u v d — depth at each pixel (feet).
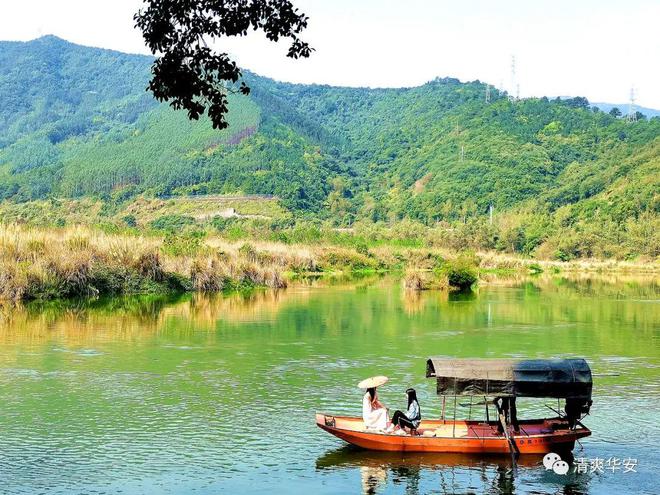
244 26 48.60
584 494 53.52
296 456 59.93
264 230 395.14
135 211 553.64
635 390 80.33
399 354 98.48
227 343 105.19
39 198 622.95
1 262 148.25
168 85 48.21
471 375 59.06
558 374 59.26
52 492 52.37
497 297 178.91
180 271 180.45
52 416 68.95
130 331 114.01
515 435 60.08
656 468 58.29
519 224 441.68
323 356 96.58
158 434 64.54
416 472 57.26
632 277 274.57
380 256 305.94
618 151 613.52
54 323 120.26
